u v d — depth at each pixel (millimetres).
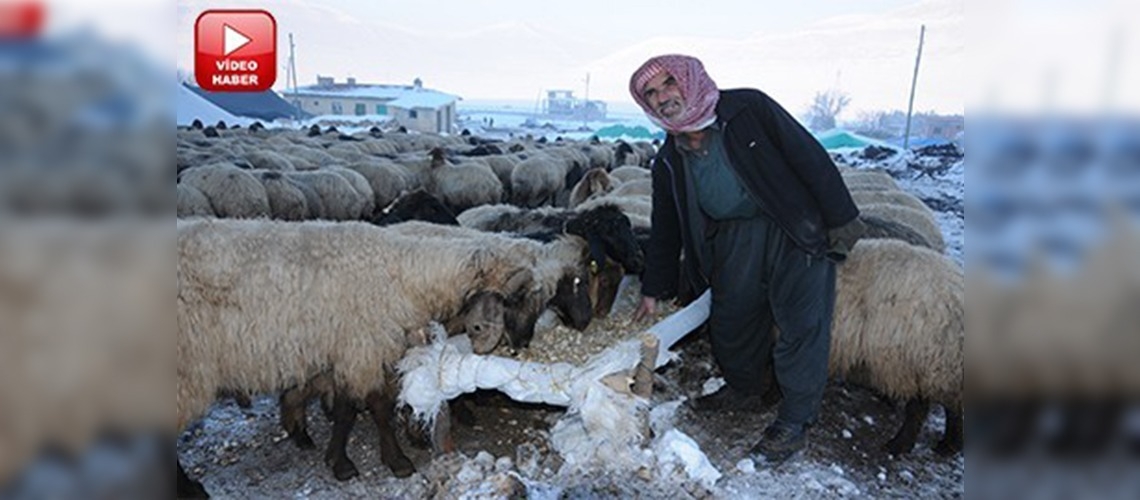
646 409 3256
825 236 3156
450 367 3311
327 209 10383
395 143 19406
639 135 44688
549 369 3342
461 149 19609
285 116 40844
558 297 4023
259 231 3211
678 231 3803
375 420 3412
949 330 3326
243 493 3254
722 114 3074
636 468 3021
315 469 3482
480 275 3453
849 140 35000
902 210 5641
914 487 3377
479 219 5613
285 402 3566
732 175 3189
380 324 3291
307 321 3162
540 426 3877
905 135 35438
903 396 3537
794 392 3307
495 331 3482
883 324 3434
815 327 3240
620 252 4102
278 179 9680
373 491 3260
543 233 4551
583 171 18594
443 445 3436
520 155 17094
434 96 53125
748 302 3490
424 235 3984
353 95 52281
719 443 3600
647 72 3016
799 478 3273
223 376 3088
